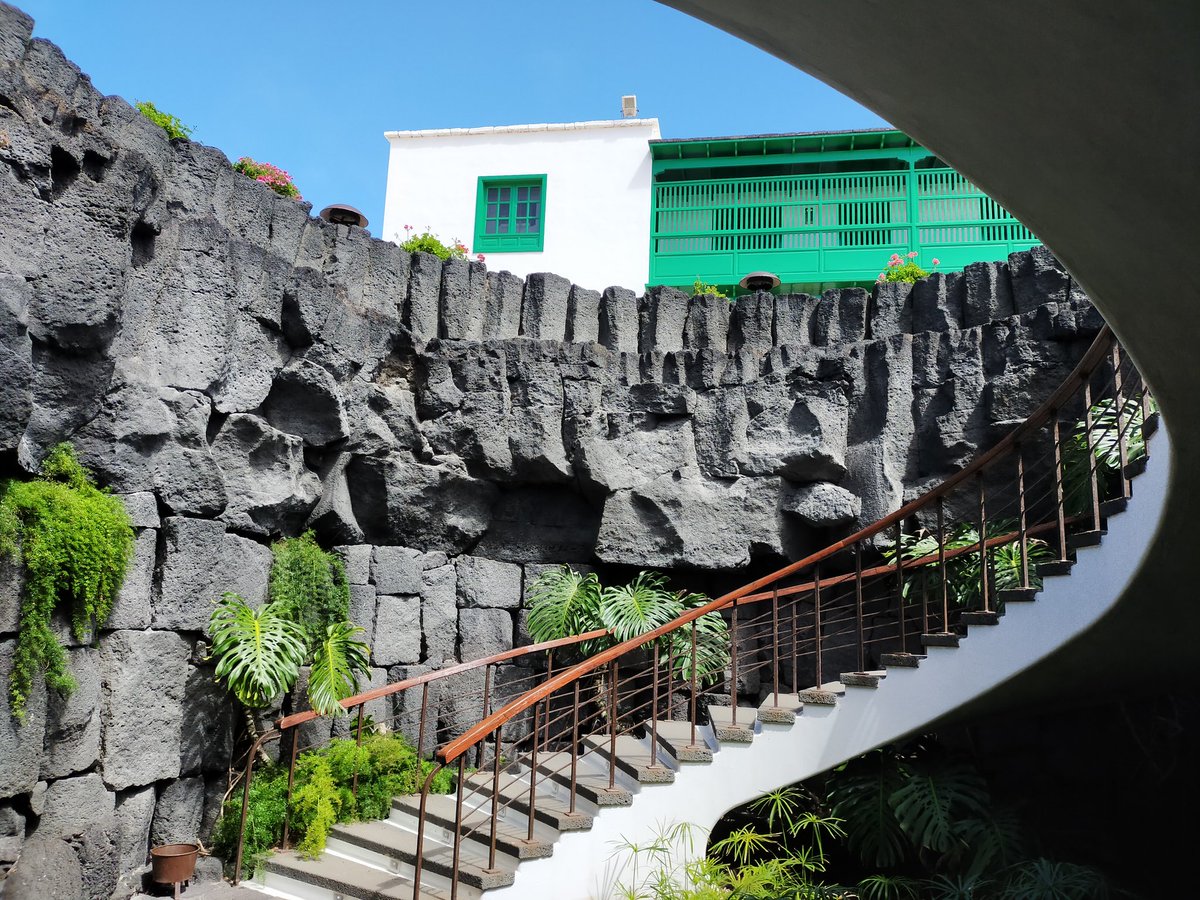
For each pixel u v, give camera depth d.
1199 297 2.90
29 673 4.56
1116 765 6.34
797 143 10.92
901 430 7.47
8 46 4.84
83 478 5.17
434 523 7.63
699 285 9.29
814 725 5.28
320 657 5.75
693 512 7.67
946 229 10.49
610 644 7.24
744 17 2.65
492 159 11.52
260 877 5.01
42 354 4.91
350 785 5.78
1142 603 4.42
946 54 2.45
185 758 5.61
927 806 5.18
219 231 6.07
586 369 7.75
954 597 6.68
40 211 4.81
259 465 6.45
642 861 4.96
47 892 4.36
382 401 7.30
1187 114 2.31
